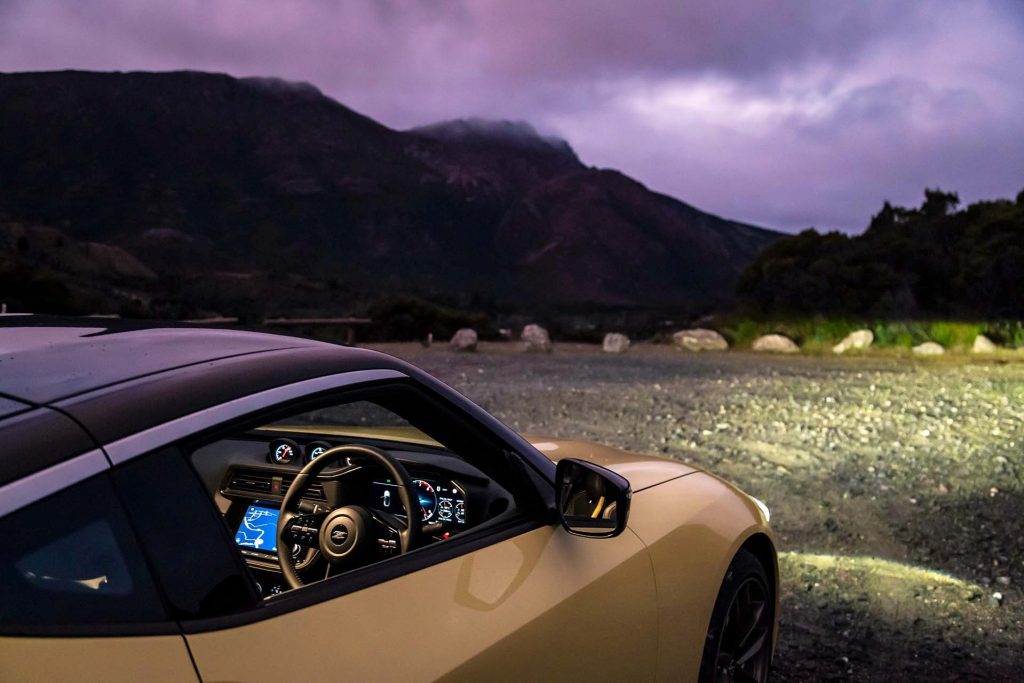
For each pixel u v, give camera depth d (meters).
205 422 1.59
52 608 1.31
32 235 116.25
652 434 9.16
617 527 2.26
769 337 22.86
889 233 33.34
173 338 1.96
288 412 1.74
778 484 7.02
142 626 1.40
